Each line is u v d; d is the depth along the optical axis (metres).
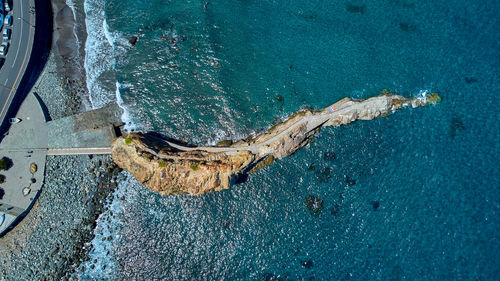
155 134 50.19
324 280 45.16
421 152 49.22
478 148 48.97
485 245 44.69
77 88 51.53
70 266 45.06
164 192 46.84
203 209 46.84
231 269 45.00
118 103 51.00
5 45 49.31
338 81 52.72
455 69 52.75
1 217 44.41
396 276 44.69
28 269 44.69
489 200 46.44
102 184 47.84
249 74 52.88
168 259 45.25
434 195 47.34
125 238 46.16
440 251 45.03
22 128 48.47
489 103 50.91
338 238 46.41
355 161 48.97
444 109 51.03
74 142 48.66
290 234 46.41
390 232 46.34
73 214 46.78
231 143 49.50
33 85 50.72
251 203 47.25
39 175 47.25
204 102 51.44
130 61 53.00
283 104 51.50
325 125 50.22
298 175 48.41
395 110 51.06
